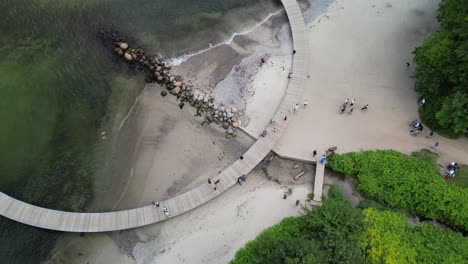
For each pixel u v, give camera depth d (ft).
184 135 160.04
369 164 148.66
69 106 163.32
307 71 170.50
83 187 148.66
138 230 140.77
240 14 189.88
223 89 169.17
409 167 147.64
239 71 173.27
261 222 142.00
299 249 116.37
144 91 169.07
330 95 165.07
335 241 121.90
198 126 161.89
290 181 150.20
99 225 138.62
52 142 155.94
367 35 182.19
